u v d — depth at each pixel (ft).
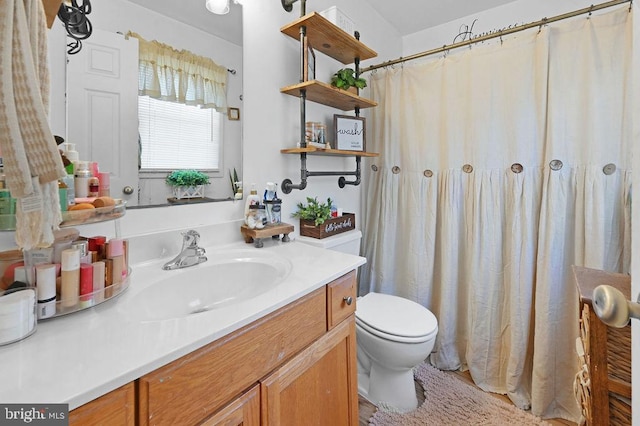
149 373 1.65
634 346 1.57
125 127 3.18
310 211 5.03
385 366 4.67
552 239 4.65
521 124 4.92
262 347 2.33
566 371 4.67
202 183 3.86
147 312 2.58
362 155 5.59
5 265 2.09
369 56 5.46
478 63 5.29
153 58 3.38
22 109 1.65
